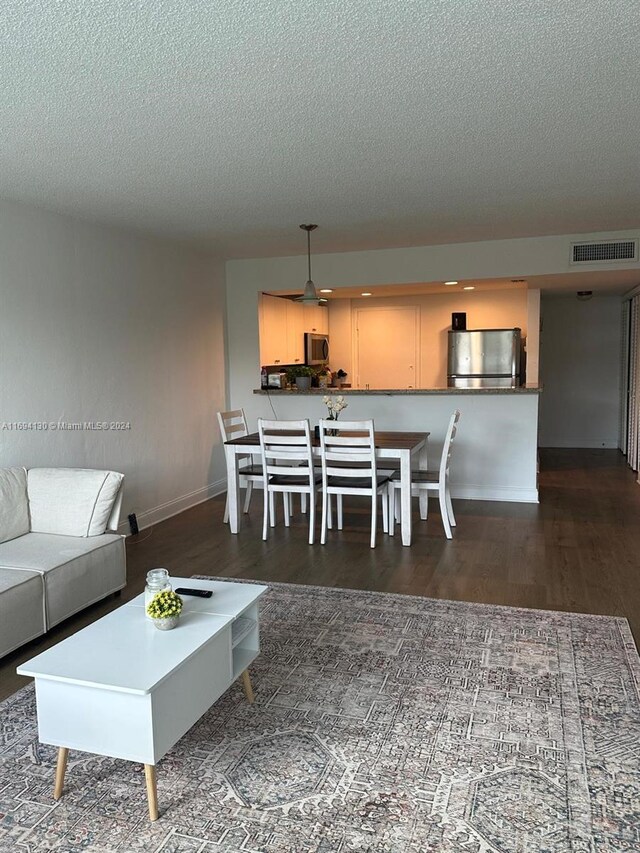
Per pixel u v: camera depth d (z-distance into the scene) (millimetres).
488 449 6105
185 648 2141
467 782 2107
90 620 3496
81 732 2004
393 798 2039
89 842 1881
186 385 6070
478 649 3037
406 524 4672
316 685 2740
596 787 2072
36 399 4250
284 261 6602
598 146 3299
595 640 3109
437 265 6109
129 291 5207
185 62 2303
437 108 2777
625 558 4336
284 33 2109
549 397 9406
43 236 4312
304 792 2076
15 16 1958
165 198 4164
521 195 4266
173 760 2254
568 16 2041
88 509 3754
